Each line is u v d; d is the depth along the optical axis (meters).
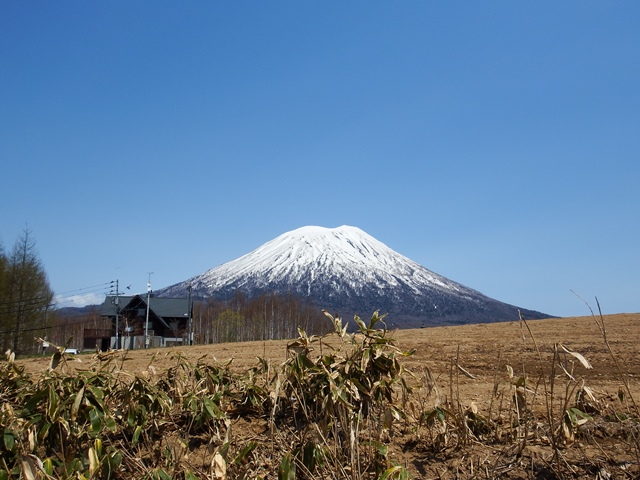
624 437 4.44
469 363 10.10
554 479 4.04
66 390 5.08
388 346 5.34
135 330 51.38
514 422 4.80
